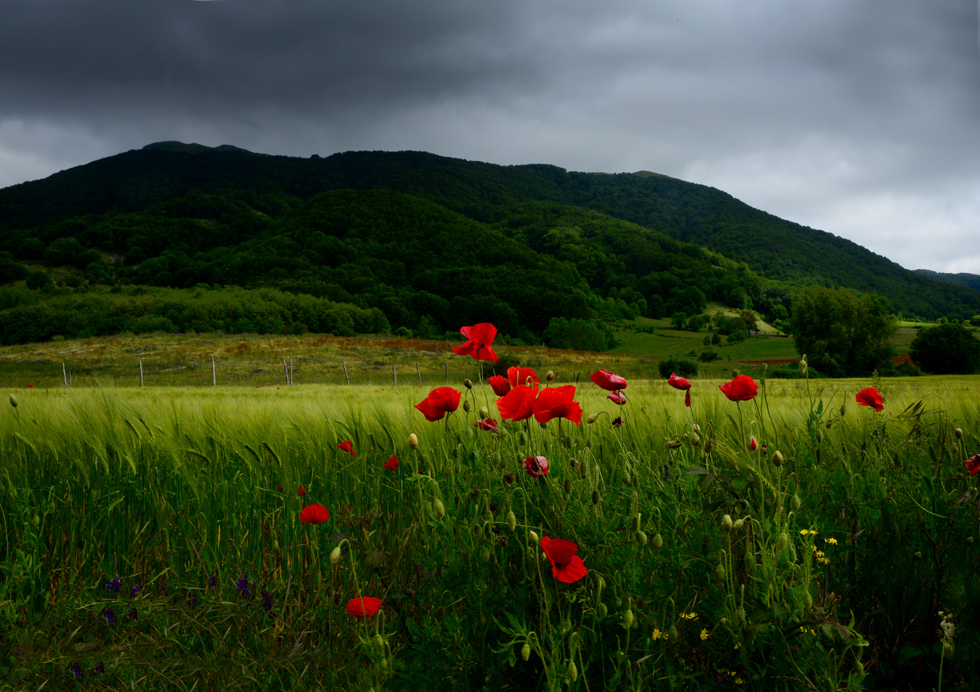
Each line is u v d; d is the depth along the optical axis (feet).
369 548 6.43
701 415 8.38
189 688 5.36
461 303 328.29
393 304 333.21
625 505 5.48
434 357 170.50
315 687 5.22
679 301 464.24
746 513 5.10
